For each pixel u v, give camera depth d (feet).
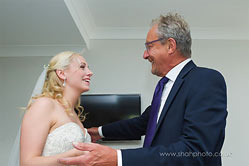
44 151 5.36
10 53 12.46
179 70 5.34
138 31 12.56
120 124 7.07
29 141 5.15
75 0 9.54
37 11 9.05
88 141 6.53
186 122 4.40
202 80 4.65
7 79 12.43
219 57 12.55
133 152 3.97
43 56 12.53
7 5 8.59
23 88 12.34
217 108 4.33
